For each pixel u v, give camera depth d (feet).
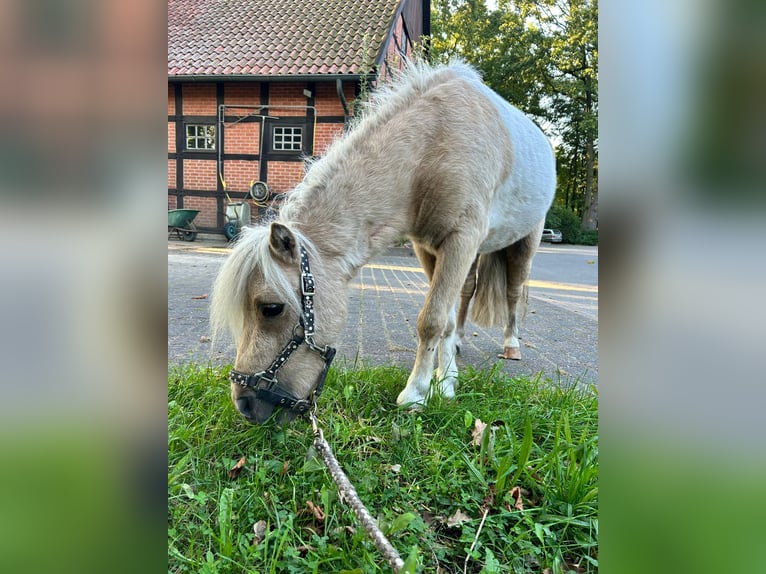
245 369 5.56
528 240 11.43
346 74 31.30
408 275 25.32
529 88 85.56
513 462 5.75
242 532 4.61
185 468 5.44
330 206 6.70
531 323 15.98
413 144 7.34
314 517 4.79
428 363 7.80
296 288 5.73
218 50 35.78
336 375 8.30
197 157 36.09
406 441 6.27
